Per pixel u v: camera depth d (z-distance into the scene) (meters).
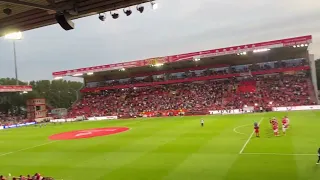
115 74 80.88
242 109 56.62
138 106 72.00
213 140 27.83
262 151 21.80
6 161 25.56
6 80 117.69
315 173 15.88
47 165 22.88
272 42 55.31
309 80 62.75
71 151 28.02
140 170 19.36
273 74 67.00
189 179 16.62
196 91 70.75
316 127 31.28
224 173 17.19
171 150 24.88
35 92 104.19
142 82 77.75
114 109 73.50
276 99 59.34
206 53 60.75
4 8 16.66
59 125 60.38
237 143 25.48
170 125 43.66
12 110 97.75
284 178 15.50
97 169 20.47
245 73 65.94
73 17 17.91
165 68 76.25
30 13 17.84
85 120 69.88
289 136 26.89
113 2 16.53
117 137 35.06
